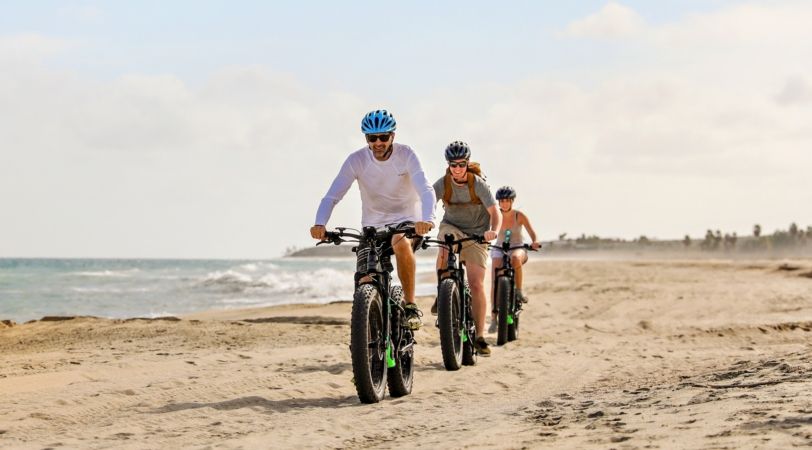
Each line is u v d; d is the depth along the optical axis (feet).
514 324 60.75
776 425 22.00
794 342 62.39
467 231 49.24
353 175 36.73
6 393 35.40
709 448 20.24
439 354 50.39
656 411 26.73
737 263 347.97
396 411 32.24
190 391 36.24
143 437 27.30
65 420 30.53
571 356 50.80
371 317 34.68
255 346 55.26
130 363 44.80
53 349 55.06
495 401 35.47
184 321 71.72
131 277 223.51
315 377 40.11
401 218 37.27
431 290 132.46
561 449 21.98
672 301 103.14
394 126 35.60
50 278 210.59
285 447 25.63
